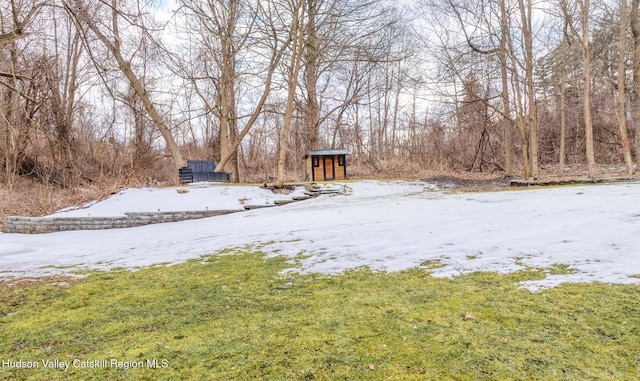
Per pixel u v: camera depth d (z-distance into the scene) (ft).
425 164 84.58
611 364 6.69
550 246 15.14
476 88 65.92
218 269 15.76
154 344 8.55
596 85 74.79
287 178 87.35
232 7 50.47
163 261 18.22
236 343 8.39
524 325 8.45
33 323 10.25
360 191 49.03
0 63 31.07
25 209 39.40
